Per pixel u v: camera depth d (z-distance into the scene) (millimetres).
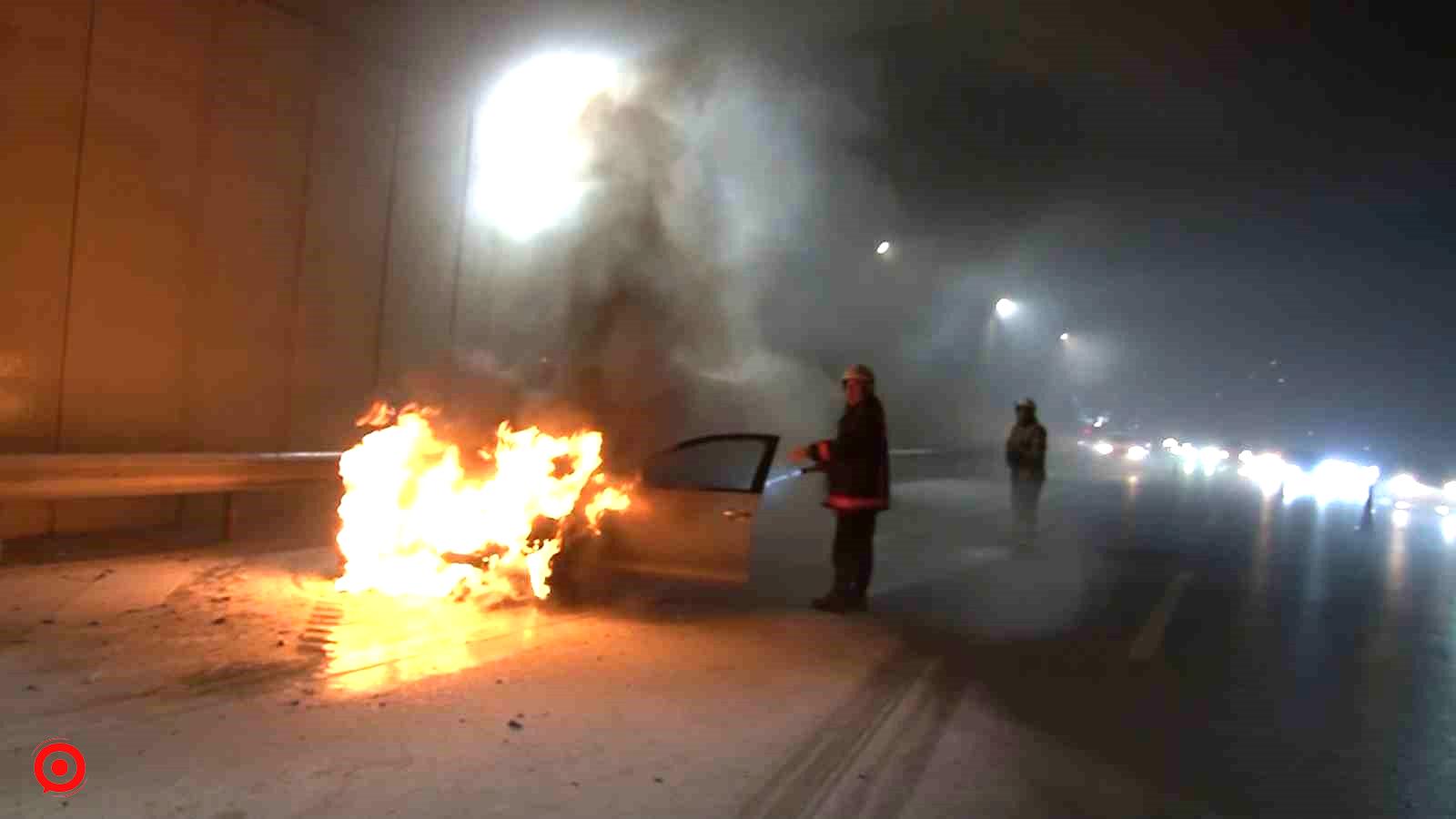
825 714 6582
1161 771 6062
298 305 12398
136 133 10453
